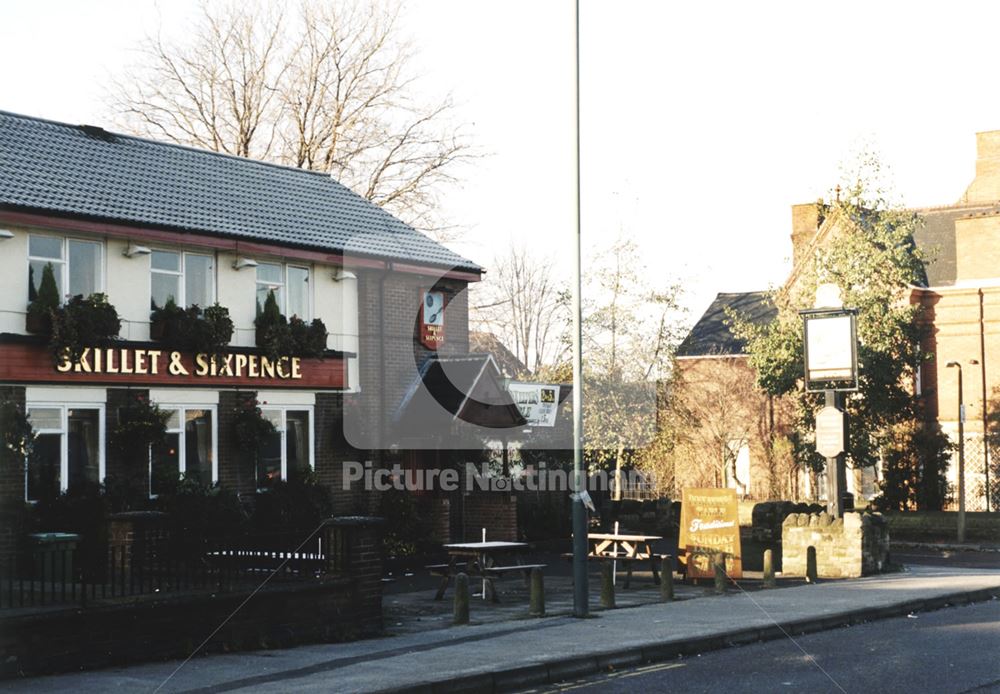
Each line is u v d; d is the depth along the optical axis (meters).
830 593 20.94
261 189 28.75
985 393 44.94
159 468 22.44
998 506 44.00
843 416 25.94
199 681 12.15
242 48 42.00
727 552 22.64
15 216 20.89
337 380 26.77
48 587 15.60
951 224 49.00
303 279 26.62
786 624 16.64
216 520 22.00
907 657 14.13
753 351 39.25
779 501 37.72
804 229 53.00
